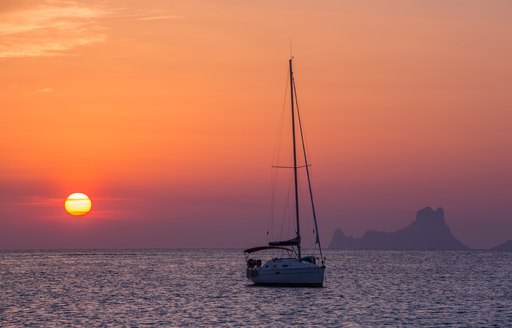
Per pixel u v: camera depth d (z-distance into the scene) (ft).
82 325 244.22
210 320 256.73
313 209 370.32
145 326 241.96
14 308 296.71
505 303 321.52
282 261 364.38
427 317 266.98
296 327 241.55
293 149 372.38
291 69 379.76
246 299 325.01
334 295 346.13
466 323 250.98
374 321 255.50
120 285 437.99
